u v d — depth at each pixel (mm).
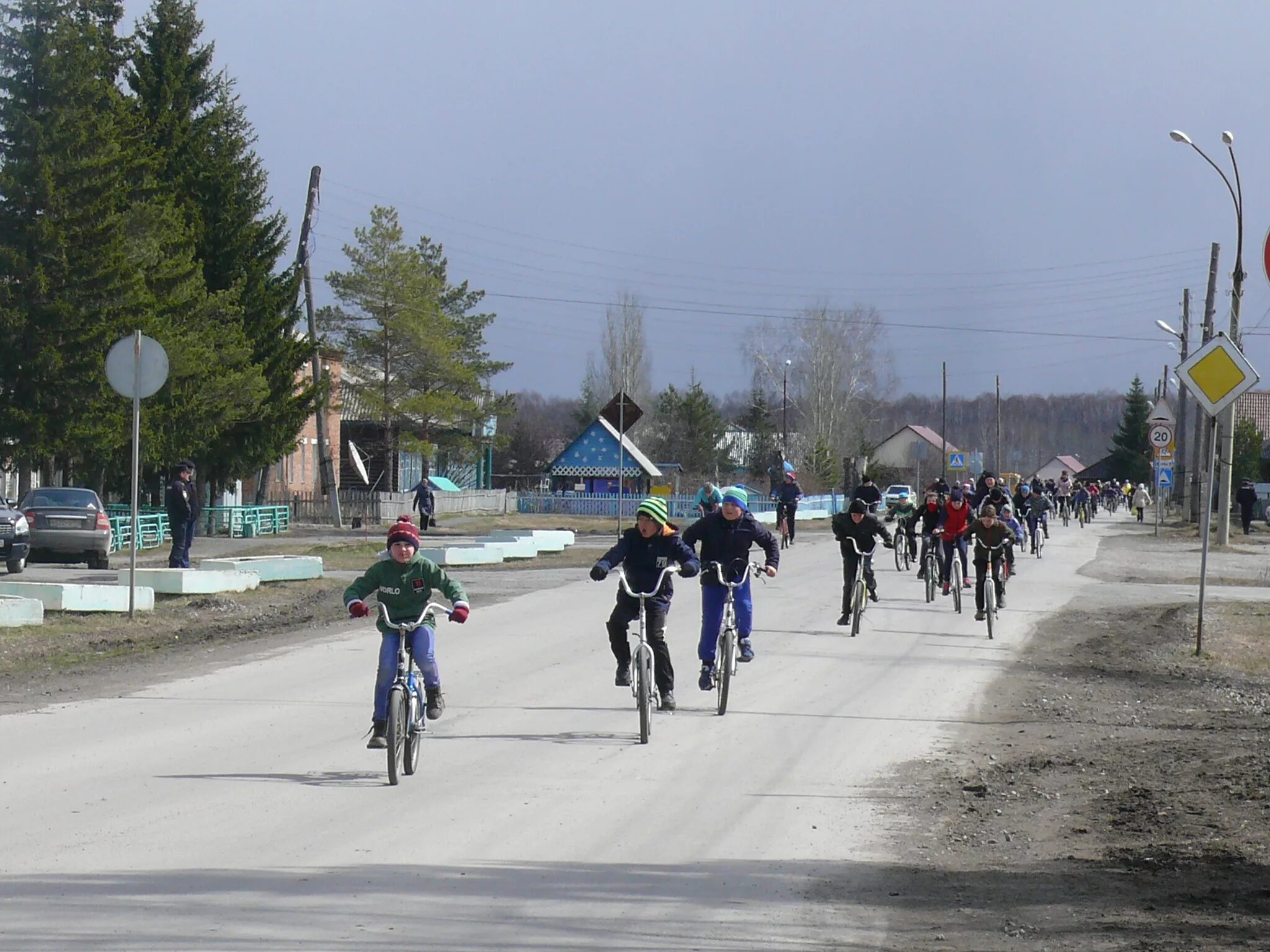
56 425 43062
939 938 6891
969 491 25406
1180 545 49969
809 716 13930
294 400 55125
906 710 14492
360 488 87375
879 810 9891
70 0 45188
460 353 81062
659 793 10250
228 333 49750
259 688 15242
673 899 7484
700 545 14227
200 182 53969
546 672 16703
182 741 12062
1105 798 10430
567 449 94938
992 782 10969
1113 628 23281
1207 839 9141
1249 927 7078
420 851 8438
